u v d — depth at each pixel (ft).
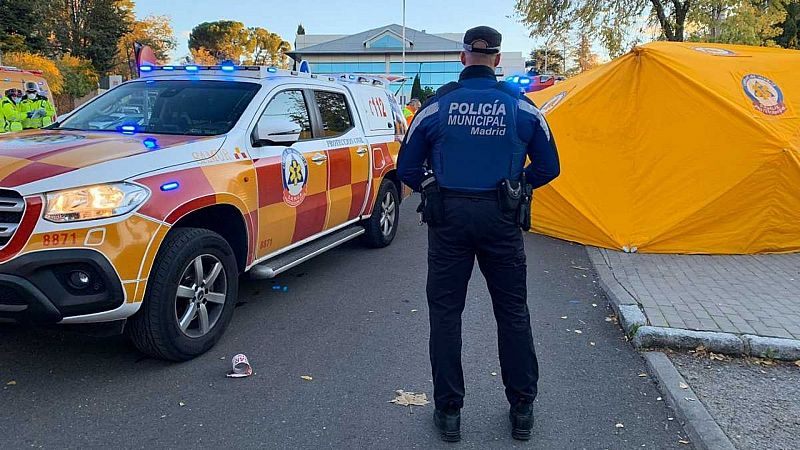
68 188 11.06
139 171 12.16
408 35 182.70
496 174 10.11
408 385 12.72
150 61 19.97
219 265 14.05
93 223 11.10
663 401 12.36
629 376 13.43
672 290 18.57
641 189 23.79
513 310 10.66
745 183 22.38
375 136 23.36
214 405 11.71
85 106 17.78
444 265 10.43
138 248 11.66
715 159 22.65
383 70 180.96
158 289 12.35
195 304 13.52
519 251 10.49
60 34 150.92
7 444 10.25
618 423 11.46
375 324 16.21
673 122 23.13
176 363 13.48
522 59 156.15
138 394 12.04
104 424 10.94
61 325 11.74
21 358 13.50
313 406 11.78
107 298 11.30
